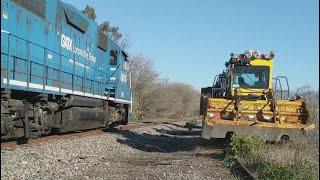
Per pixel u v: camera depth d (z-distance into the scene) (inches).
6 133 486.9
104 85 888.3
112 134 792.3
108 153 538.6
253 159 448.8
